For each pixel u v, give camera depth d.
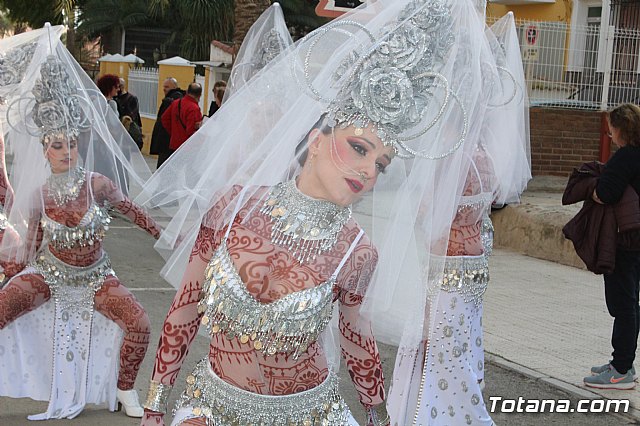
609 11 16.86
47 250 5.11
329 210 2.88
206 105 22.98
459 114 3.65
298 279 2.82
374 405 3.15
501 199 5.22
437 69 3.08
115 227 12.82
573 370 6.62
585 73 15.63
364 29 2.91
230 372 2.85
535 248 11.63
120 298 5.21
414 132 3.02
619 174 5.86
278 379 2.85
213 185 3.42
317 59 3.05
